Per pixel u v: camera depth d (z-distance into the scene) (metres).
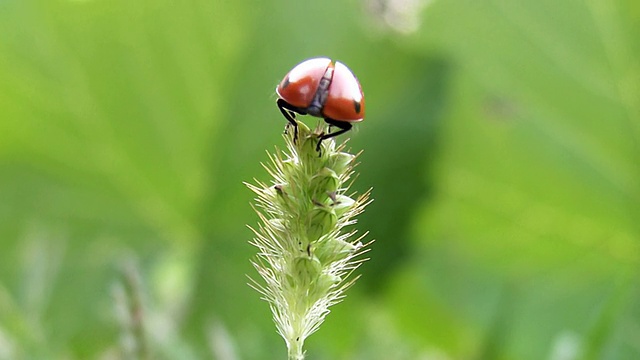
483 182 0.21
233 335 0.20
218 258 0.22
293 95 0.14
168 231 0.22
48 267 0.19
